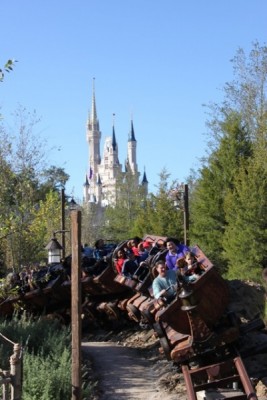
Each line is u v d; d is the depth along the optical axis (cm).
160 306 1337
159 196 3944
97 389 1344
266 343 1343
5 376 873
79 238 1047
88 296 2181
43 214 1568
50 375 1198
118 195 7238
